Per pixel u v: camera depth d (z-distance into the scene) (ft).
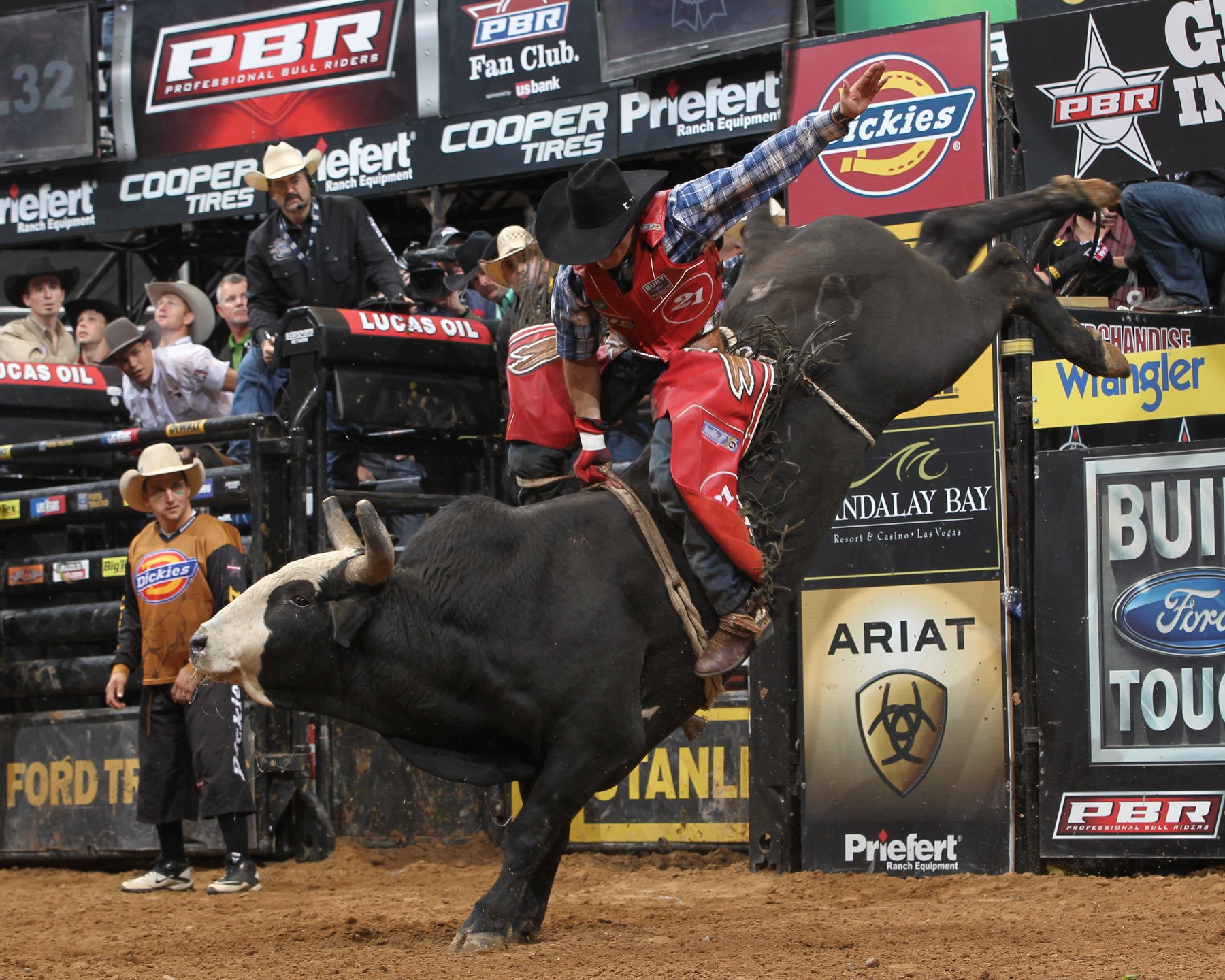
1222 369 40.86
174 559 43.75
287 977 26.61
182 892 43.62
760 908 35.91
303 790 45.96
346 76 62.23
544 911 31.17
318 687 29.27
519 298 45.34
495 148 59.62
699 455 28.43
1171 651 38.45
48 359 65.72
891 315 31.73
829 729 41.47
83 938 33.83
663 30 55.57
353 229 53.47
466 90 60.08
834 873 40.91
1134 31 40.11
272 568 46.16
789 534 30.30
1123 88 40.27
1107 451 39.55
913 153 41.27
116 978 27.27
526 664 28.73
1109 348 34.14
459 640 28.73
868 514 41.45
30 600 53.93
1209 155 39.73
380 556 27.89
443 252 51.52
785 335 30.86
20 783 50.90
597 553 29.40
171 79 65.46
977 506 40.52
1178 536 38.73
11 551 54.08
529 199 68.69
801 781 41.75
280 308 53.47
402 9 61.21
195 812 43.60
